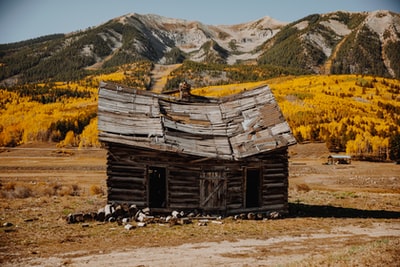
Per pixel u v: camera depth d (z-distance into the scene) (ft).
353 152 236.63
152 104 69.31
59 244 41.47
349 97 437.58
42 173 143.13
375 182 131.54
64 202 69.36
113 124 61.72
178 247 41.24
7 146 291.17
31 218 54.19
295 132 277.03
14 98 526.98
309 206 72.28
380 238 46.96
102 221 53.78
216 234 48.03
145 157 59.57
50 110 456.04
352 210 68.44
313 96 411.13
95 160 199.31
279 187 64.03
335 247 42.09
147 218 54.44
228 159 61.36
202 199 60.80
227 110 73.26
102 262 35.50
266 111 69.92
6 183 105.09
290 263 33.45
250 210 62.23
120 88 70.54
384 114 367.25
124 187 58.59
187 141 63.21
